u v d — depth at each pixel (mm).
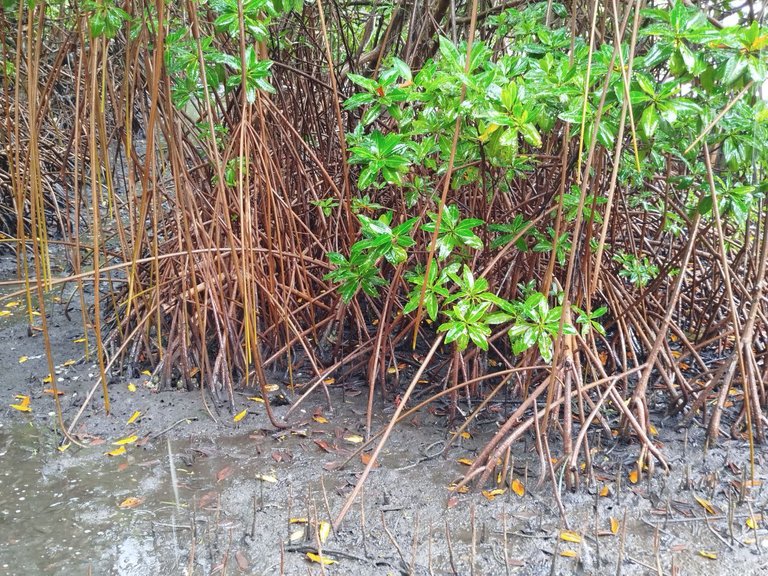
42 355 3605
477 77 2053
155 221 3059
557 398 2662
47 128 5891
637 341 3551
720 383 3131
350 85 3875
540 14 2941
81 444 2746
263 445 2777
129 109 2648
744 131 2225
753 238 3334
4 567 2020
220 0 2389
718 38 1878
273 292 3104
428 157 3012
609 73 1727
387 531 2201
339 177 3797
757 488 2490
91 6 2148
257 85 2488
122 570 2018
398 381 3279
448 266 2445
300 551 2113
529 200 3020
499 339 3496
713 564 2084
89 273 2863
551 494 2434
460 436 2846
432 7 3564
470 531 2230
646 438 2570
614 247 3463
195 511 2311
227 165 3148
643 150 2520
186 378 3223
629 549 2146
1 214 5727
